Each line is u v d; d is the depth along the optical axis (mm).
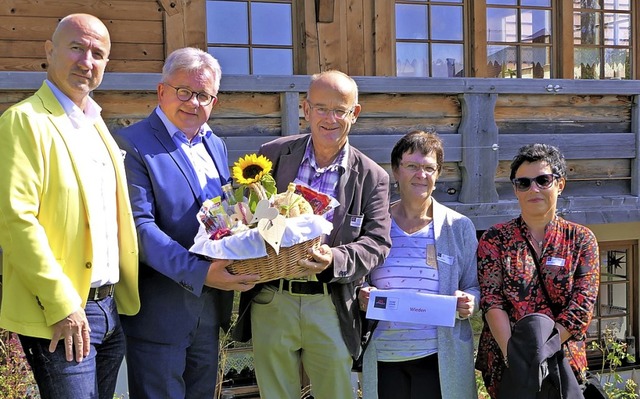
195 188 2607
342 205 2674
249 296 2766
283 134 4633
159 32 5191
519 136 5070
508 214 4980
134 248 2434
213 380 2787
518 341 2494
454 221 2938
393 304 2699
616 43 6402
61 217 2199
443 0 5852
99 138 2414
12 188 2096
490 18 5984
